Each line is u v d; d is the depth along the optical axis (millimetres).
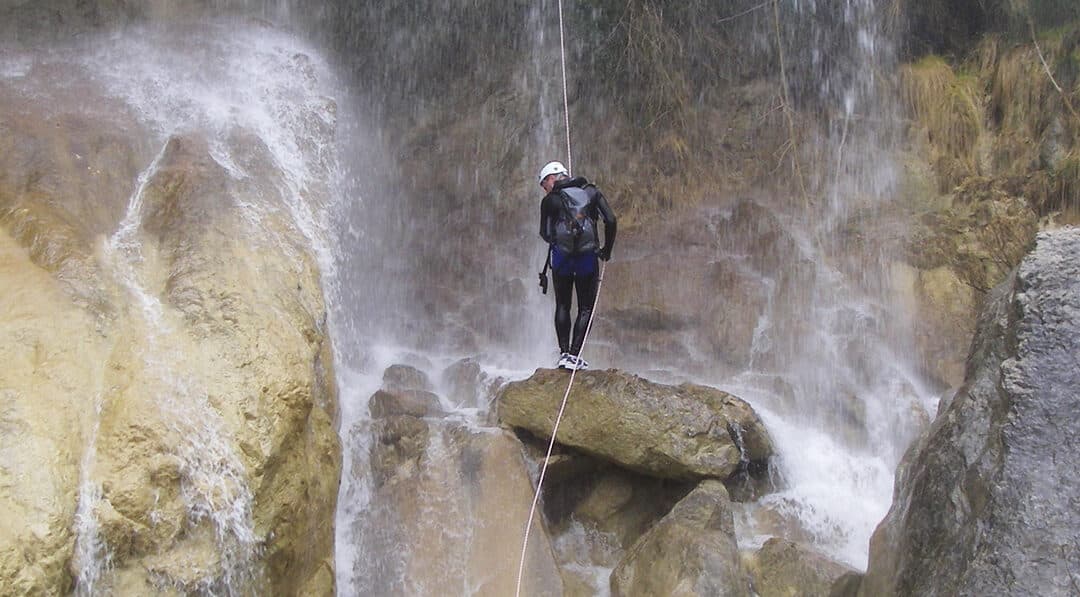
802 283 9953
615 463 6898
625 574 6262
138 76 8055
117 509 4449
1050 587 4043
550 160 11922
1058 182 9828
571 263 7293
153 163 6871
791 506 7090
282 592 5102
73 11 8672
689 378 8867
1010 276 5426
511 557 6238
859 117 11180
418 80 12375
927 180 10555
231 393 5043
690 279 10109
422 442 6828
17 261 5426
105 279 5520
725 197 11242
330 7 11680
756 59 11859
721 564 5809
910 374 9180
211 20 9922
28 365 4766
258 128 7930
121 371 4957
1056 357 4574
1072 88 10172
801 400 8414
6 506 4141
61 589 4156
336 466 5910
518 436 7133
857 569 6172
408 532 6301
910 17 11359
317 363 5922
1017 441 4438
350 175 10078
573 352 7332
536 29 12375
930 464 5047
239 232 6266
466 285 10688
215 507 4699
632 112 11852
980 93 10883
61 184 6207
